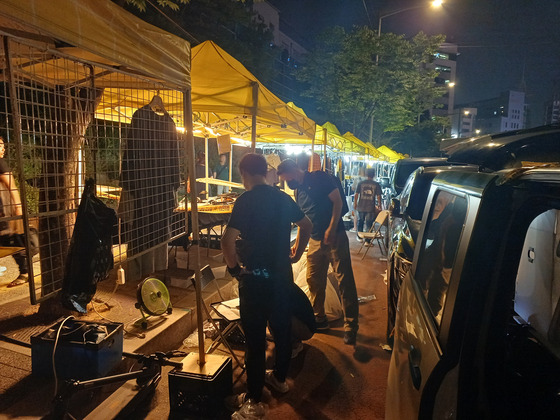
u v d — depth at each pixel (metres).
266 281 2.99
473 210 1.46
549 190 1.30
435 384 1.36
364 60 22.22
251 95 4.60
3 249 3.16
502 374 1.33
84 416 2.85
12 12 1.69
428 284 1.98
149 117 3.31
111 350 3.11
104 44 2.30
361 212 10.73
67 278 2.31
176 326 4.13
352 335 4.43
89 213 2.36
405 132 34.09
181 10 11.98
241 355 4.05
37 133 2.24
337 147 11.70
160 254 3.90
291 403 3.31
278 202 3.10
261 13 29.03
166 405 3.15
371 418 3.15
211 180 7.90
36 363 3.02
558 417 1.28
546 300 1.73
